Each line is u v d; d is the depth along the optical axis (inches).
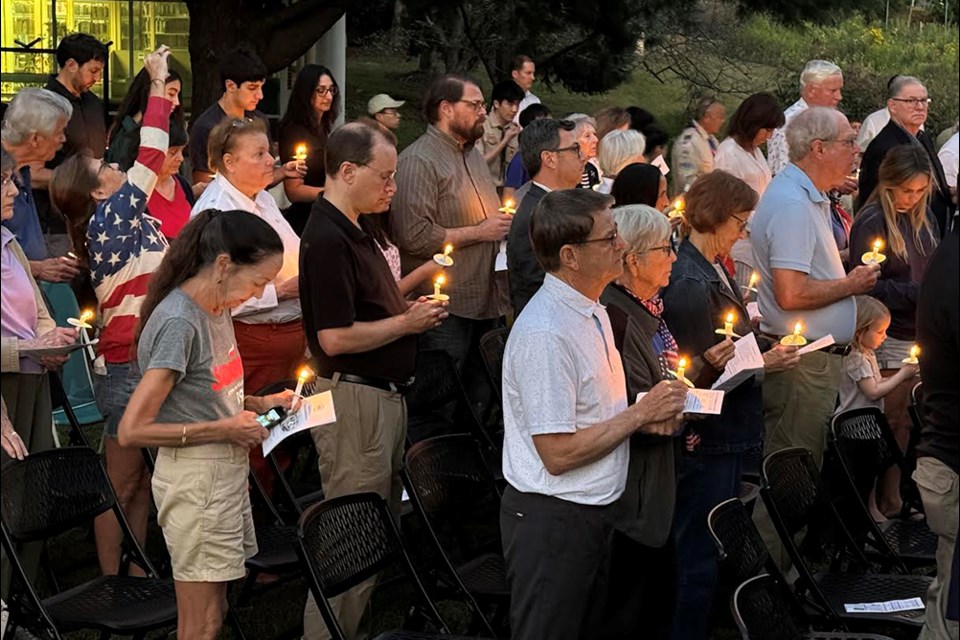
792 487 189.9
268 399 162.4
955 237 143.7
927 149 297.0
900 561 203.8
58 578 215.2
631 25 547.8
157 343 149.9
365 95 736.3
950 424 149.6
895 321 249.1
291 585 218.8
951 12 759.7
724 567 160.9
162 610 165.2
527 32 554.3
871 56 703.7
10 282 172.1
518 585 150.9
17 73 401.1
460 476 190.4
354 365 177.2
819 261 212.7
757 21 687.7
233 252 150.9
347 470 178.5
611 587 157.3
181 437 150.1
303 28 398.0
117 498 189.0
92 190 197.9
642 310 162.6
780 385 214.4
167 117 199.2
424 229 240.4
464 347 252.7
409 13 492.1
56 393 222.2
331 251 173.3
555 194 148.8
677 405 147.9
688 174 327.9
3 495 158.9
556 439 145.6
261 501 208.8
